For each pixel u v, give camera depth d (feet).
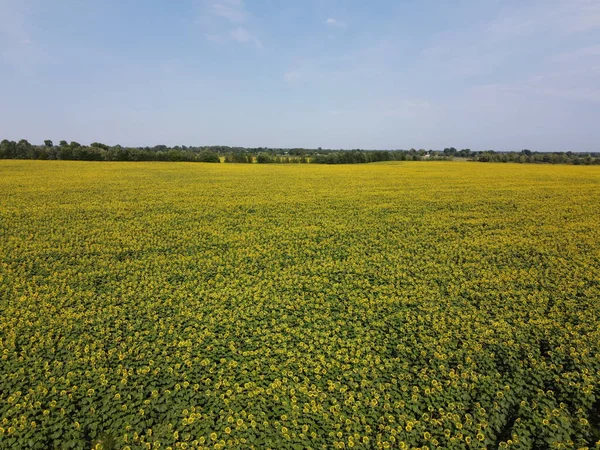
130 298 51.49
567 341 40.81
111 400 31.89
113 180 160.66
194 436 28.68
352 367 36.94
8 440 27.45
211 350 39.42
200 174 198.08
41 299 50.06
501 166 279.90
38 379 34.04
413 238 82.33
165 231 84.99
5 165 209.77
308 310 48.67
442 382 34.76
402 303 50.57
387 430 29.27
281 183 164.86
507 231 87.56
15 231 80.89
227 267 63.87
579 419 29.91
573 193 137.90
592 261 67.05
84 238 78.43
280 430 29.30
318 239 81.51
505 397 32.68
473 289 55.98
